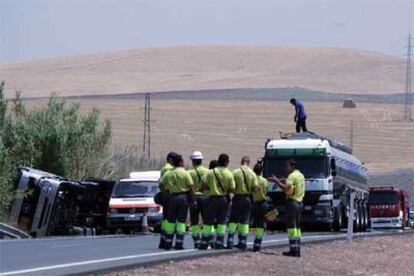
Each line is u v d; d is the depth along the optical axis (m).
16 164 96.38
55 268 42.03
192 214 56.09
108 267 41.88
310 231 94.75
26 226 85.00
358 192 107.62
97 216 92.75
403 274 59.88
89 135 109.19
